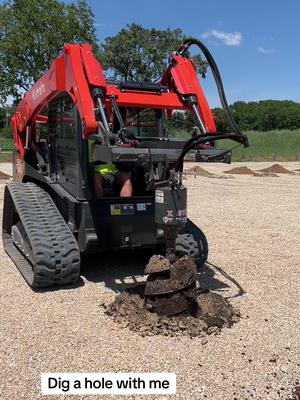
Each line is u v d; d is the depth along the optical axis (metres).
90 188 4.93
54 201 5.70
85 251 5.04
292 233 7.87
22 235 5.85
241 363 3.51
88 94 4.39
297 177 17.45
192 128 5.27
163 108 5.04
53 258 4.77
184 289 4.07
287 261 6.20
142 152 4.00
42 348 3.69
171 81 5.27
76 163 5.02
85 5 32.44
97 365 3.46
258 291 5.05
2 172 16.69
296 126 84.94
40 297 4.74
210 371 3.39
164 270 4.05
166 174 4.23
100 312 4.38
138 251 6.28
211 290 5.06
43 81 5.50
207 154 4.30
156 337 3.89
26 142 6.36
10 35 30.06
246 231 7.98
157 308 4.08
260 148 32.75
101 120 4.30
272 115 86.00
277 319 4.30
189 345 3.76
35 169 6.27
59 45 31.09
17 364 3.46
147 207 5.14
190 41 4.75
